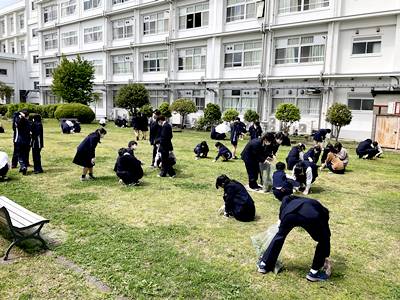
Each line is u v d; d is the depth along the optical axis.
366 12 16.97
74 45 34.47
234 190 5.53
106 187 7.37
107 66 30.91
